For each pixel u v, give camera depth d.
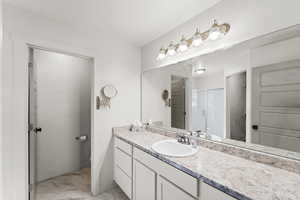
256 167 1.02
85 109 2.79
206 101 1.54
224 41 1.33
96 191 1.99
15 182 1.42
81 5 1.44
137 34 2.05
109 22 1.75
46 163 2.29
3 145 1.37
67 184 2.20
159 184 1.26
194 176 0.95
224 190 0.78
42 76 2.26
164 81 2.04
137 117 2.40
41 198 1.86
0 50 1.14
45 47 1.63
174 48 1.79
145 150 1.43
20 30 1.47
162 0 1.37
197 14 1.58
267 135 1.12
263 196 0.69
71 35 1.80
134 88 2.38
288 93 1.00
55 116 2.40
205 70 1.53
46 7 1.46
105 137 2.09
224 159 1.17
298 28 0.94
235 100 1.30
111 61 2.13
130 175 1.70
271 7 1.03
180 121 1.83
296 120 0.98
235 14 1.24
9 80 1.40
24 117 1.47
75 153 2.64
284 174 0.92
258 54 1.14
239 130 1.29
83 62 2.77
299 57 0.95
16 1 1.37
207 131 1.54
